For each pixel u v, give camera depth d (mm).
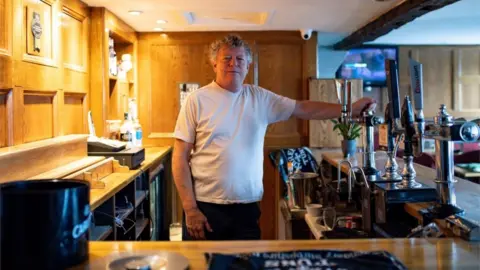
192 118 1884
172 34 4066
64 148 2213
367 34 3699
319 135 4078
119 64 3811
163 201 4000
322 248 973
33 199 800
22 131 2090
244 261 845
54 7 2443
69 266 843
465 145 4828
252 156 1901
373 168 1876
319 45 5062
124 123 3598
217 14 3637
